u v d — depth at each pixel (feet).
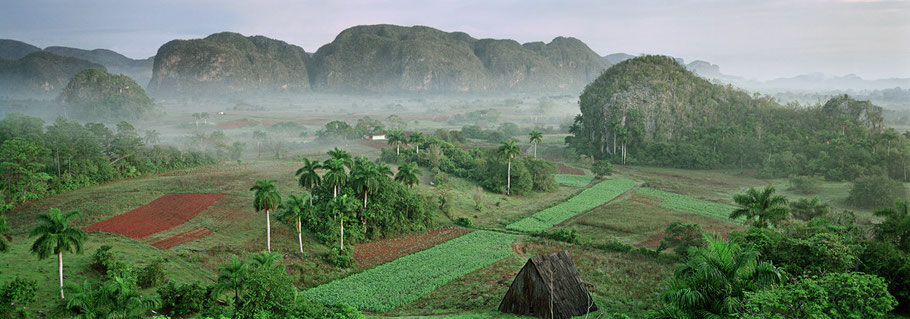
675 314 83.76
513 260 201.36
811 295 78.33
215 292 128.77
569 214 294.25
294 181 338.13
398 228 248.52
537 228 262.06
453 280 180.14
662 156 518.78
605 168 437.58
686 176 449.06
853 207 302.25
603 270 180.24
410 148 475.72
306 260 199.82
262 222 237.66
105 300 116.06
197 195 287.89
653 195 356.59
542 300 134.82
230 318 128.26
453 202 307.17
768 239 134.21
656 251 203.82
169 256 187.32
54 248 135.95
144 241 207.21
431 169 402.11
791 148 462.60
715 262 84.99
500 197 343.87
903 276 112.06
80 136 403.54
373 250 224.33
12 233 201.26
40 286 142.41
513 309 140.26
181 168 390.63
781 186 387.14
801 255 122.72
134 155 362.94
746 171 464.65
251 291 127.44
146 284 153.79
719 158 493.36
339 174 234.79
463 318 133.18
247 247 206.08
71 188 289.53
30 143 313.32
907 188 332.60
